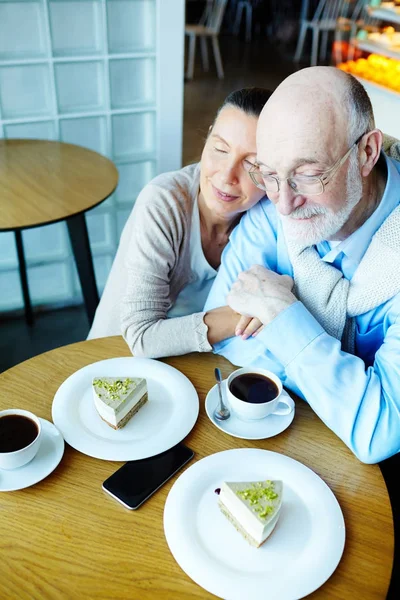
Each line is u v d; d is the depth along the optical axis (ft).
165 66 7.47
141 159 8.13
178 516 2.63
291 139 2.91
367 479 2.95
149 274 4.00
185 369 3.66
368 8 9.22
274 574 2.40
